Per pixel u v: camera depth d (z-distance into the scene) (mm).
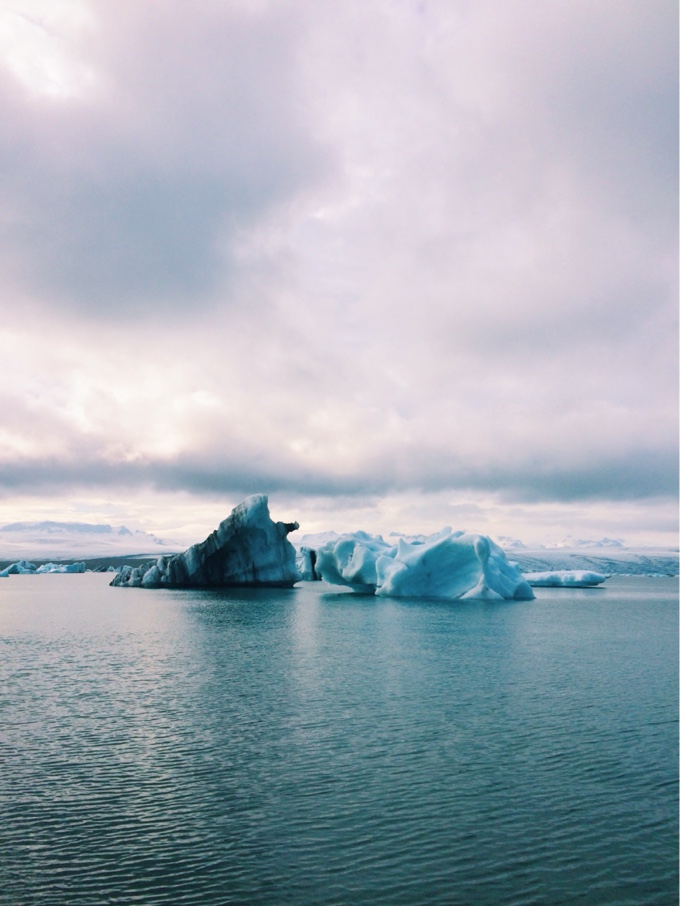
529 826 12539
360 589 75438
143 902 10133
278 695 22688
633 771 15320
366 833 12250
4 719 19703
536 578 107312
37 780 14812
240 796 13875
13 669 27750
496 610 53906
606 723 19141
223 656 30953
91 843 11922
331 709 20766
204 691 23344
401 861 11266
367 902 10102
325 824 12625
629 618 50312
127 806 13453
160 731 18453
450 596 64500
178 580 86625
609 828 12469
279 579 83250
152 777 14984
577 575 106938
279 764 15766
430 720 19453
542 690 23469
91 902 10133
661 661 29781
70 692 23281
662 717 19812
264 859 11344
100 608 57750
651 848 11734
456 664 28719
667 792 14125
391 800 13672
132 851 11648
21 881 10695
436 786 14391
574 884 10609
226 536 82125
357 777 14922
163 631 40750
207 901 10133
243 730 18500
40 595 76562
